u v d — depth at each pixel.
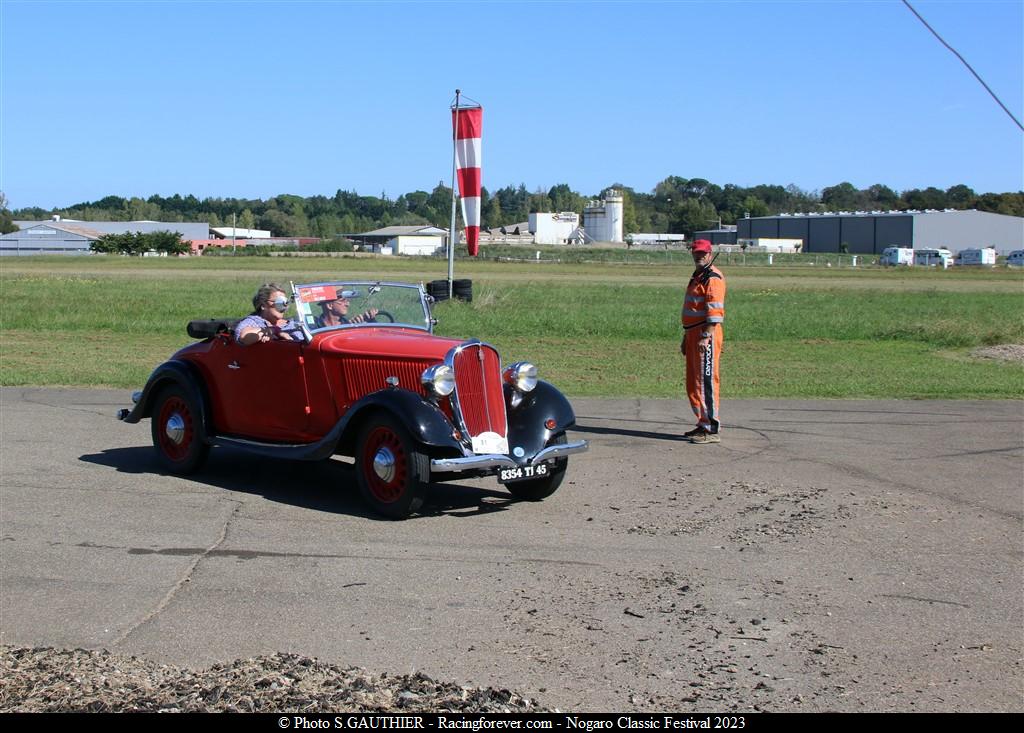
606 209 147.38
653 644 5.18
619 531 7.36
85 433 11.00
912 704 4.51
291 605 5.73
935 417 12.53
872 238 130.50
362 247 136.62
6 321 25.16
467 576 6.28
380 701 4.34
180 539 7.04
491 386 7.86
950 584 6.20
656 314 28.22
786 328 25.05
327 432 8.30
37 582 6.09
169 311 28.33
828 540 7.13
